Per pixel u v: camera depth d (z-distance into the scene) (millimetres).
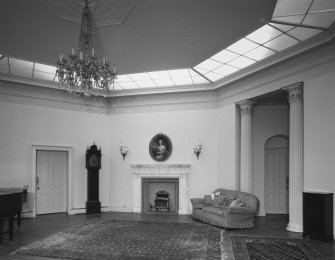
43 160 11062
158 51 8117
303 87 7754
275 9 5938
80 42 7293
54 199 11242
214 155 11117
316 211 7012
